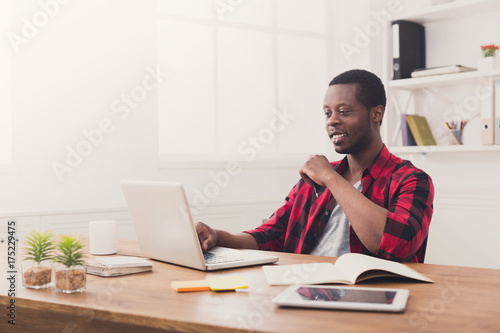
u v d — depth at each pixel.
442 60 3.33
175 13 3.53
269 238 1.97
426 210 1.59
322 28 4.11
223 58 3.74
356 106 1.79
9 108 2.91
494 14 3.08
